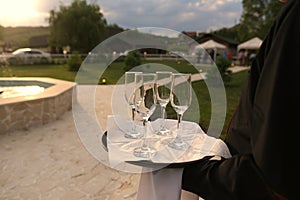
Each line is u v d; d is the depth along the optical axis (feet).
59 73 37.29
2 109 11.84
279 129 2.14
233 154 3.29
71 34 73.46
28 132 12.23
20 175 8.04
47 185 7.50
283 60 2.17
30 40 102.12
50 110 14.08
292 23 2.20
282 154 2.14
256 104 2.45
